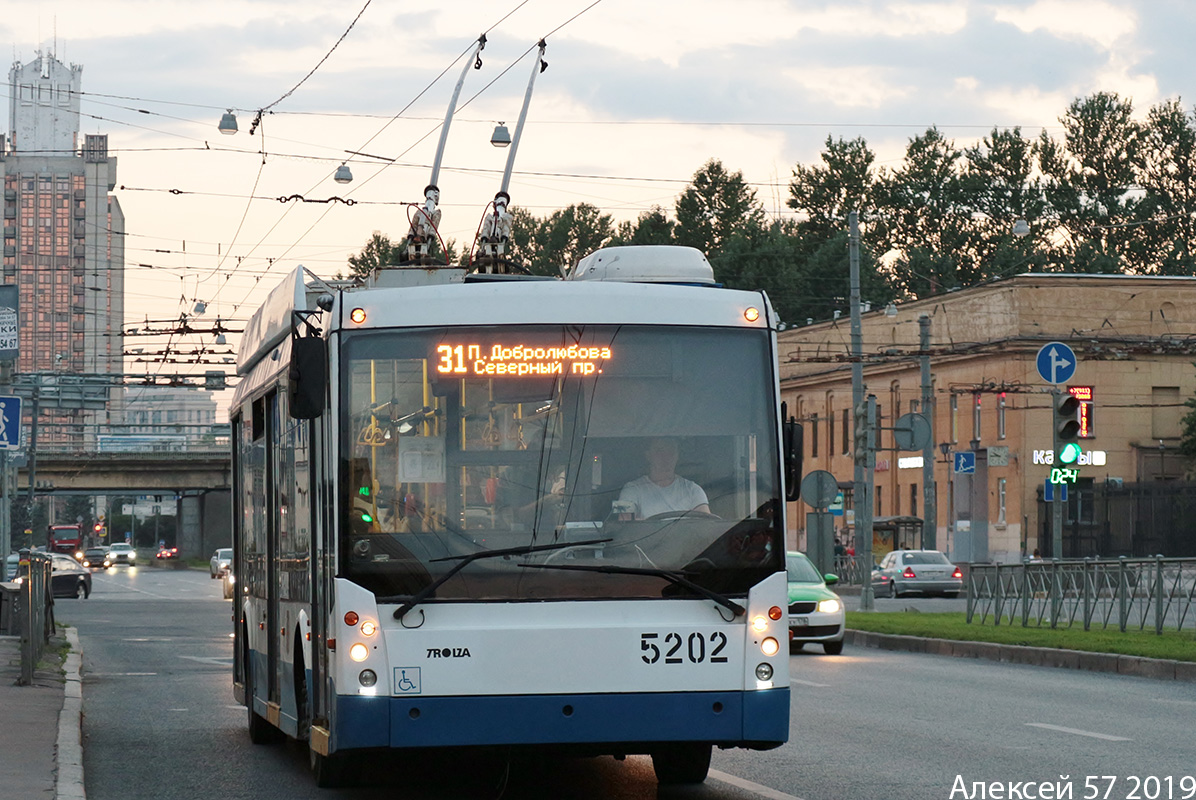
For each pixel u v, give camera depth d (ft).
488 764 65.72
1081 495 331.36
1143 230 518.37
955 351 343.26
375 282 60.13
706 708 48.49
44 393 261.85
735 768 62.08
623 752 50.47
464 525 48.62
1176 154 520.42
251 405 70.74
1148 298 348.59
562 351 50.19
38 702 86.48
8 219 615.57
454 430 49.29
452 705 47.70
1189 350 344.90
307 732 56.39
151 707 92.68
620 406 50.03
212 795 57.93
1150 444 344.08
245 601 74.33
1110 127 521.65
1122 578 136.67
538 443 49.42
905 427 189.98
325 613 49.85
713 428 50.29
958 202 538.88
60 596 295.28
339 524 48.55
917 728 75.56
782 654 49.24
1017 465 340.59
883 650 145.18
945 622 164.45
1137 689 98.12
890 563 278.46
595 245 531.50
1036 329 344.49
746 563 49.37
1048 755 65.00
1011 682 103.96
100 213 605.31
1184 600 127.75
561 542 48.70
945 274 513.45
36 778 56.39
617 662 48.24
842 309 509.35
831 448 429.79
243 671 76.13
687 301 51.29
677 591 48.88
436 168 96.37
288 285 58.85
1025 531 337.72
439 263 71.92
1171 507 312.71
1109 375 344.49
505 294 50.60
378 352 49.80
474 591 48.24
